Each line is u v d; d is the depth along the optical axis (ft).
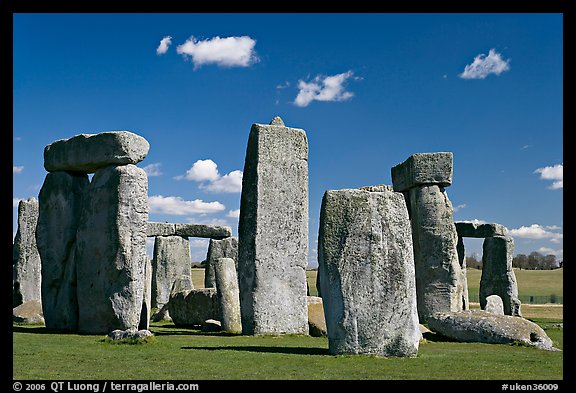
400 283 37.24
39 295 80.02
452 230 70.85
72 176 58.75
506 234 99.19
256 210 56.65
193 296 71.46
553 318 86.63
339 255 37.45
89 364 35.22
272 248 56.95
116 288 53.11
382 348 37.04
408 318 37.22
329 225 37.86
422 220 71.31
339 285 37.37
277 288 56.70
